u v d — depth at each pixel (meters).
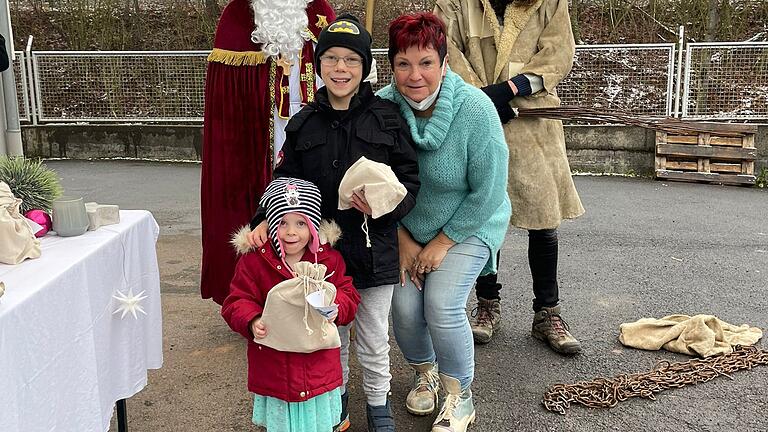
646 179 8.38
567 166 3.31
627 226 6.05
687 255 5.15
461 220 2.54
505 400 2.98
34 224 2.21
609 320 3.88
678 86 8.50
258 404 2.32
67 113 10.01
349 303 2.23
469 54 3.20
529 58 3.15
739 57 8.37
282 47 3.29
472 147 2.47
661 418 2.82
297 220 2.19
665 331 3.54
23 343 1.70
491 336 3.62
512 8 3.13
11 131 6.08
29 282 1.81
